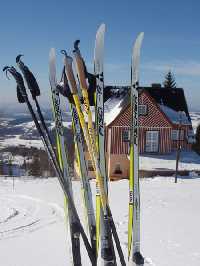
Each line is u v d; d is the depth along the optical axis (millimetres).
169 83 65500
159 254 7379
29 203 15352
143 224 10211
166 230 9469
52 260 7453
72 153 19391
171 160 27141
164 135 28422
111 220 3742
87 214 4133
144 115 28156
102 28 3580
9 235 10211
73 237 4117
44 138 3695
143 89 28047
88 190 4156
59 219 12219
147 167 25656
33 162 31984
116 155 26953
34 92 3631
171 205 13164
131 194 3818
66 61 3662
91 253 3957
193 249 7715
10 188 19422
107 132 27609
